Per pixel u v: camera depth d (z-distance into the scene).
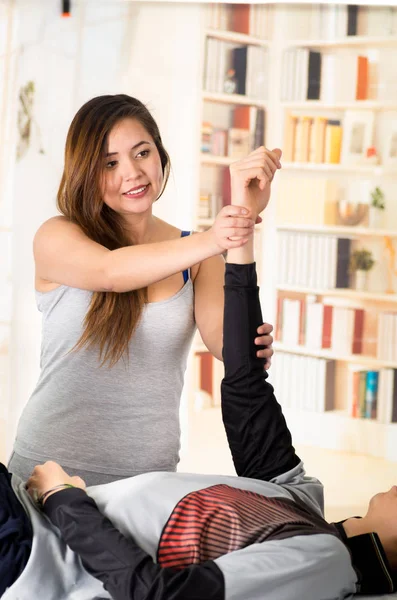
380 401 3.37
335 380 3.46
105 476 1.73
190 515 1.37
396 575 1.58
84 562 1.33
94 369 1.73
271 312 3.59
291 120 3.50
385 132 3.33
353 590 1.48
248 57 3.53
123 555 1.28
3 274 3.87
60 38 3.71
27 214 3.79
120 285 1.57
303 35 3.45
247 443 1.68
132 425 1.75
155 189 1.78
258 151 1.58
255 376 1.69
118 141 1.71
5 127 3.82
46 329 1.80
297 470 1.68
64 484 1.43
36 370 3.80
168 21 3.57
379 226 3.36
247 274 1.69
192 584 1.23
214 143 3.59
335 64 3.41
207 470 3.54
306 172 3.49
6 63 3.80
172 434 1.79
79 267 1.62
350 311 3.42
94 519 1.34
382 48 3.32
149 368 1.76
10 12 3.77
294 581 1.31
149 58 3.60
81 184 1.74
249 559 1.29
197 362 3.61
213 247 1.48
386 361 3.35
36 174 3.78
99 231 1.77
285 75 3.50
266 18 3.50
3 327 3.88
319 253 3.47
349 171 3.41
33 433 1.75
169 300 1.77
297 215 3.52
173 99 3.59
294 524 1.41
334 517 3.23
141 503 1.40
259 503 1.44
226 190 3.61
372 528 1.60
